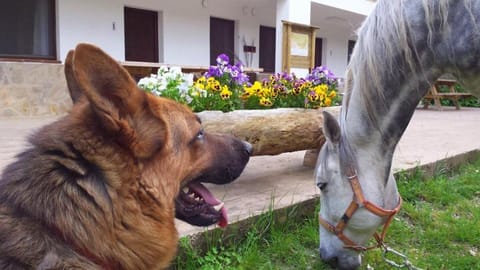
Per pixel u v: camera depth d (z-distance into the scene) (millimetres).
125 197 1659
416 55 2330
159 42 12406
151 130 1741
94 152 1618
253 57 15227
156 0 12031
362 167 2461
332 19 17484
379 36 2385
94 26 10773
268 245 3242
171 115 1938
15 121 7910
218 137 2318
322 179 2580
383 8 2410
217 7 13680
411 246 3578
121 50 11438
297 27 11938
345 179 2490
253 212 3361
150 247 1737
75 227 1544
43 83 8773
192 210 2236
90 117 1666
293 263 3090
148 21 12203
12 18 9266
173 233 1884
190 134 2033
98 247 1581
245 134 3914
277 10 12570
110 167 1629
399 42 2322
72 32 10320
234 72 5273
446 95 14234
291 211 3598
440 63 2357
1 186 1632
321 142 4520
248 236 3193
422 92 2420
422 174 5172
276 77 5855
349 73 2572
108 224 1606
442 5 2238
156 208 1764
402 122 2439
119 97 1641
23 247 1519
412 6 2334
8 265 1506
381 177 2486
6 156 4898
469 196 4863
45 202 1556
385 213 2479
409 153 6090
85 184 1577
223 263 2918
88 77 1515
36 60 9672
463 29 2221
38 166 1604
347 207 2504
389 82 2365
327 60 18781
